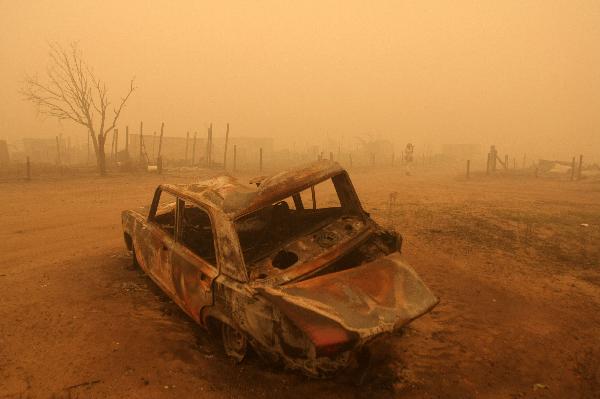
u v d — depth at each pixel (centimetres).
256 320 338
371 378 378
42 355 413
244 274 356
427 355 421
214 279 380
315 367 318
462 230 941
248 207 385
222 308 375
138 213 632
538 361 414
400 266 400
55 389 360
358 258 439
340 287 351
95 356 411
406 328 474
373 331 313
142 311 512
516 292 584
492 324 489
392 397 353
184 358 407
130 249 668
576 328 482
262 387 362
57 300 543
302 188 417
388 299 350
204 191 442
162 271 498
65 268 669
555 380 385
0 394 353
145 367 392
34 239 866
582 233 919
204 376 378
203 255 474
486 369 400
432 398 355
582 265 699
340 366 314
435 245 814
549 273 660
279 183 407
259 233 507
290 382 368
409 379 379
